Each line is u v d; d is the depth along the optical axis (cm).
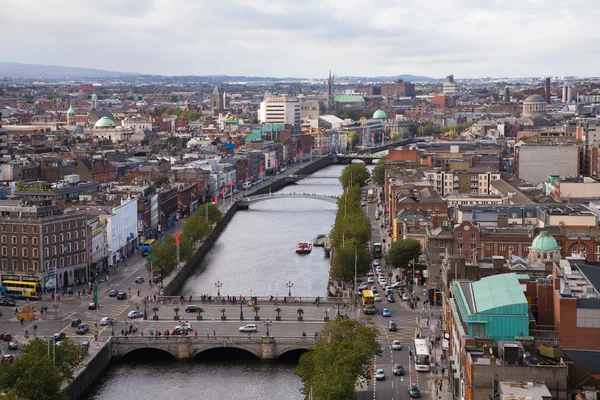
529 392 18938
